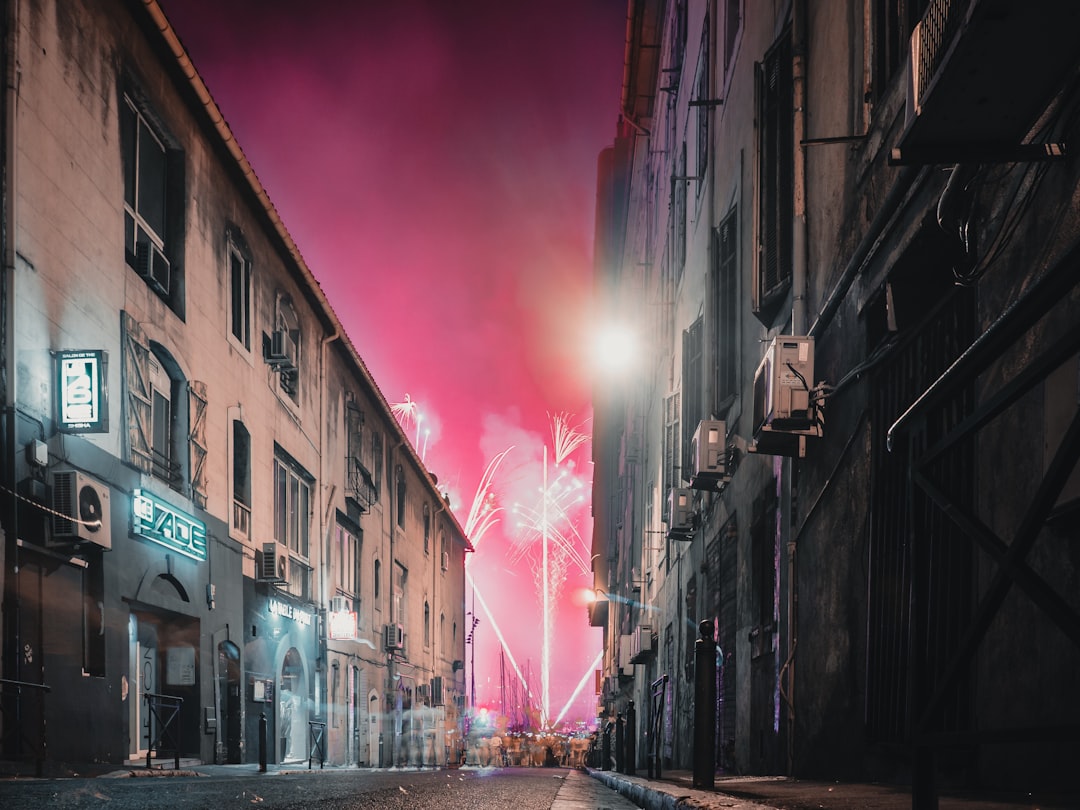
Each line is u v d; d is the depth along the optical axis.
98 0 11.48
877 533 6.39
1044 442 3.90
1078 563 3.61
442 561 41.62
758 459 10.32
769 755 9.34
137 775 9.79
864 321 6.70
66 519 9.85
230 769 13.01
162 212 13.84
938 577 5.15
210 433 14.68
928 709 2.18
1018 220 4.21
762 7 10.38
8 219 9.41
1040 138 3.93
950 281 6.04
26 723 9.34
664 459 19.36
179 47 13.13
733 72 12.20
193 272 14.26
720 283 12.96
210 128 14.82
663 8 21.73
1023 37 3.15
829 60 7.76
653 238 24.98
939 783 4.95
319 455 21.39
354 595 24.86
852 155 7.04
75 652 10.42
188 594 13.66
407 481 33.16
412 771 17.45
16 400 9.40
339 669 22.70
